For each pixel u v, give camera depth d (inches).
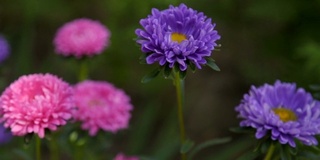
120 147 52.5
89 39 39.9
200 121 57.4
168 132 51.2
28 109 30.3
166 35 28.8
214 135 55.7
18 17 63.2
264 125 30.7
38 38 65.1
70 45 39.8
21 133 30.5
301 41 54.3
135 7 51.6
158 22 29.5
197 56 28.8
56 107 30.5
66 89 31.4
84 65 40.8
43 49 63.9
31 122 30.4
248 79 57.6
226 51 61.9
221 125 56.9
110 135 38.4
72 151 38.5
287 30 56.7
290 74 55.1
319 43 52.6
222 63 62.2
